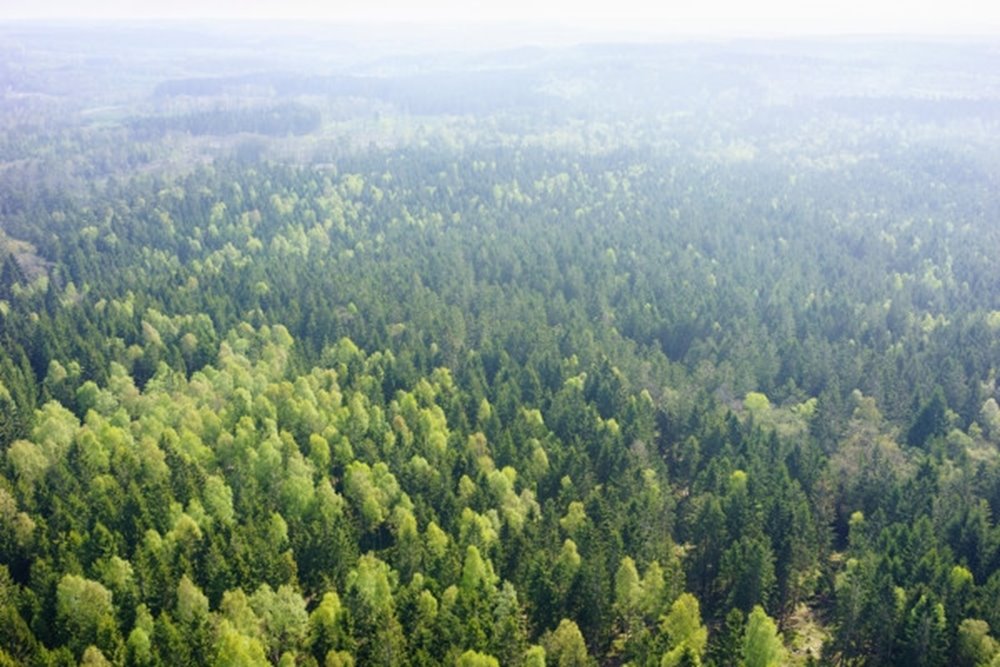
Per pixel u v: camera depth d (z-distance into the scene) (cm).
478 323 19950
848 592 10850
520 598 11200
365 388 16300
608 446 14275
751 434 14875
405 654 9625
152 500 12019
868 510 13488
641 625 10819
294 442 13950
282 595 10294
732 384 17538
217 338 18475
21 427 14088
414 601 10300
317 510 12519
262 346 18400
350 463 13775
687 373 18250
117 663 9375
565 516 12825
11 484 12306
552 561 11731
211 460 13588
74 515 11850
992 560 11712
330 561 11331
